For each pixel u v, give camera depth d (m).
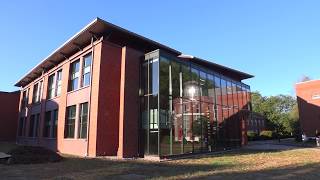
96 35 22.19
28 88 39.50
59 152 24.55
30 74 35.50
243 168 13.89
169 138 19.50
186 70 22.42
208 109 24.27
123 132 19.88
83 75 23.47
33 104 35.62
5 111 44.44
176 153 19.78
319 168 13.73
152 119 19.62
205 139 23.08
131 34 22.30
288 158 18.53
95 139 20.08
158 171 13.10
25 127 38.28
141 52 21.92
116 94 21.53
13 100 45.12
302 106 46.06
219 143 24.92
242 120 30.39
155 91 19.72
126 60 20.97
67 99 25.08
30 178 11.43
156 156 18.64
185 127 21.16
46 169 13.91
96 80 21.06
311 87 45.44
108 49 21.62
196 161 17.17
